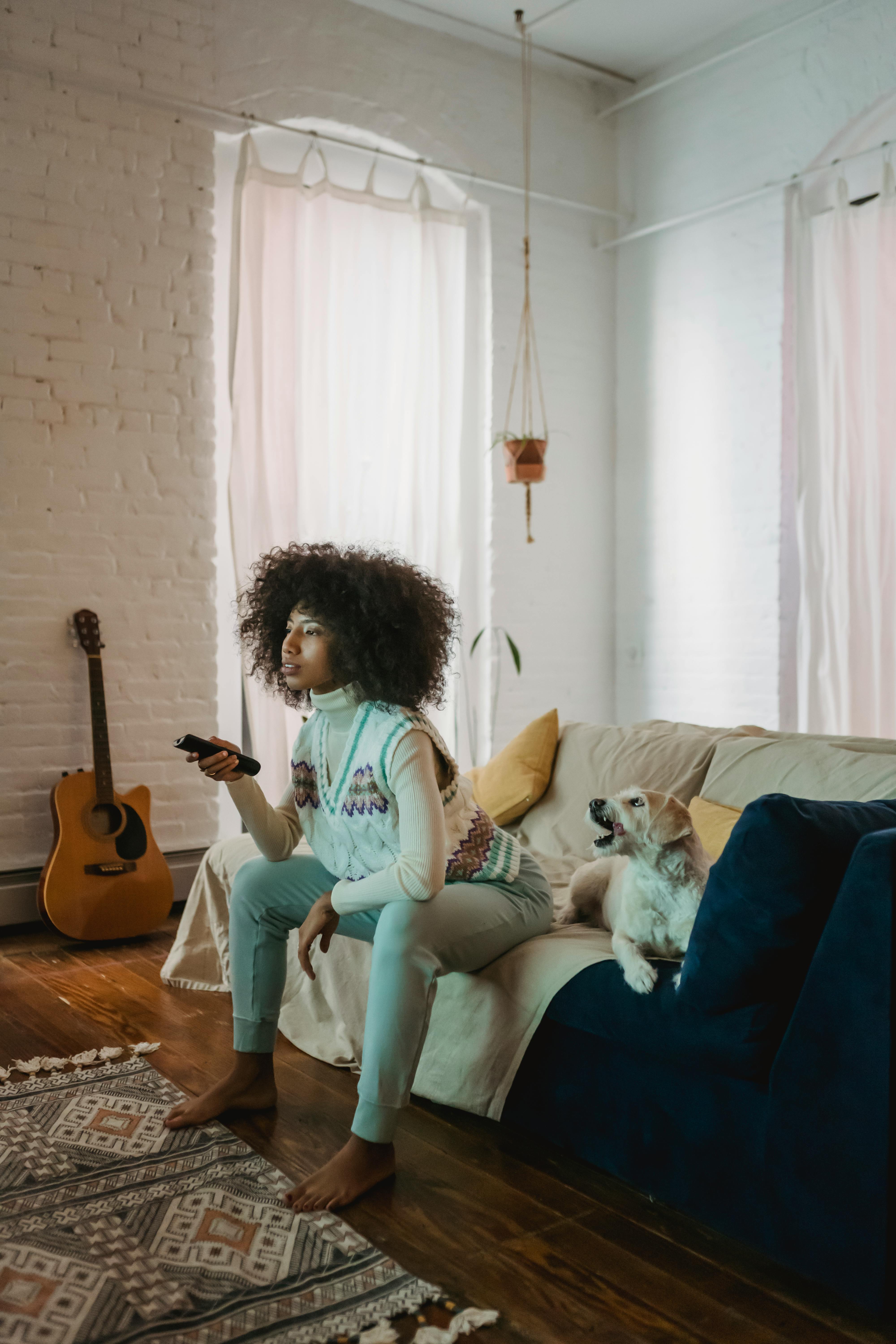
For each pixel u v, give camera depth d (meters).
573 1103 1.89
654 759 2.70
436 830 1.78
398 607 1.86
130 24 3.88
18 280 3.68
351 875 1.96
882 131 4.31
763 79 4.66
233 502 4.12
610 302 5.44
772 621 4.73
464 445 5.05
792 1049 1.50
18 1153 1.86
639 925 1.82
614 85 5.31
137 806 3.60
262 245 4.14
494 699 5.05
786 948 1.50
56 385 3.76
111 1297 1.43
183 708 4.05
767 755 2.43
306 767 2.01
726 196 4.86
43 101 3.71
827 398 4.38
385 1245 1.60
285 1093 2.18
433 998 1.81
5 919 3.59
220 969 2.89
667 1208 1.74
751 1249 1.61
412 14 4.59
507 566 5.10
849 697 4.30
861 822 1.56
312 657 1.87
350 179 4.65
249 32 4.17
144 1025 2.59
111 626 3.89
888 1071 1.39
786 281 4.61
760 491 4.77
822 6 4.37
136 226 3.92
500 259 5.02
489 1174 1.85
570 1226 1.67
